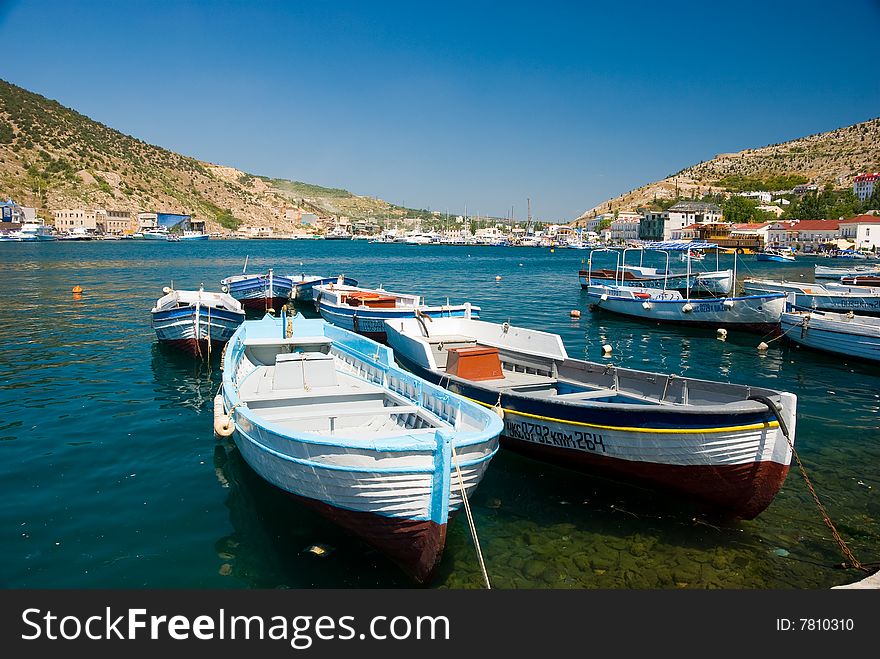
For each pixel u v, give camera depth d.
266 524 9.02
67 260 75.44
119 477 10.51
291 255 106.69
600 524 9.42
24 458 11.24
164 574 7.75
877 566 8.27
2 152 184.25
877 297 29.89
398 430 10.55
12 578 7.56
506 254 128.50
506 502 10.12
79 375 17.61
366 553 8.44
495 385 13.13
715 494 9.48
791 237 130.62
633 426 9.65
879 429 14.09
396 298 27.83
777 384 18.83
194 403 14.98
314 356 12.76
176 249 115.81
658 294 36.62
